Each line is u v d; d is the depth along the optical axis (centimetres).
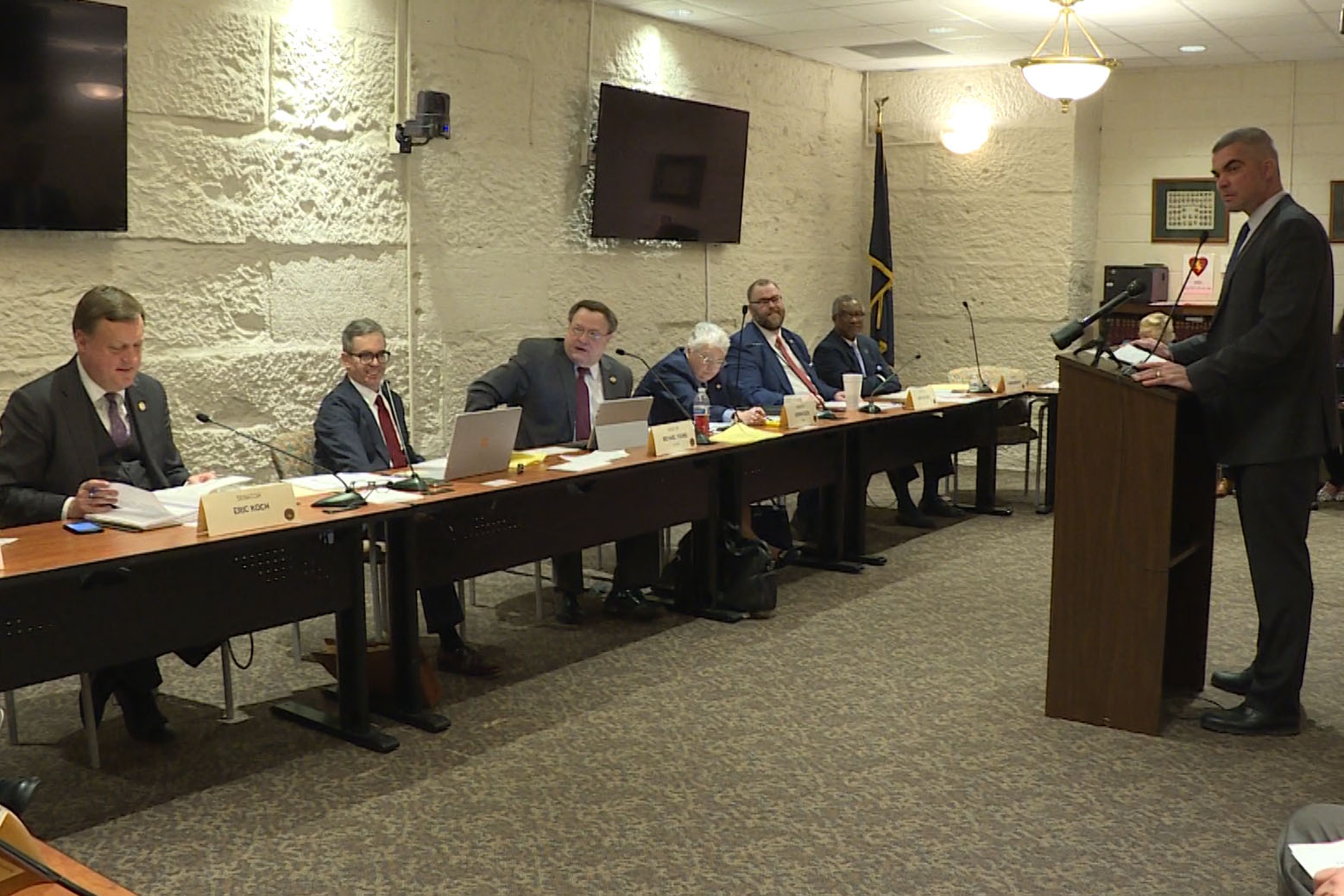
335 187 530
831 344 677
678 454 445
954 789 320
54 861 130
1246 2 636
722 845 287
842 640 454
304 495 358
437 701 379
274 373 512
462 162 587
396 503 348
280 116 505
